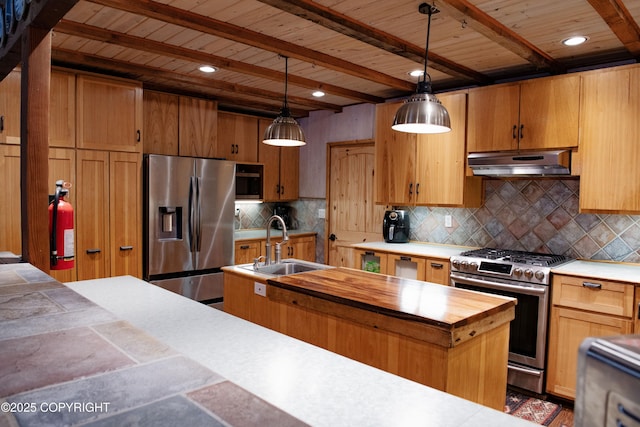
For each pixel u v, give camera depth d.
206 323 1.58
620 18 2.34
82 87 3.54
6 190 3.18
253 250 4.90
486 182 4.02
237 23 2.72
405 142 4.18
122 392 0.67
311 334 2.34
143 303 1.86
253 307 2.77
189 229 4.19
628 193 2.96
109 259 3.72
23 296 1.21
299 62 3.53
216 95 4.62
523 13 2.48
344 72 3.57
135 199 3.87
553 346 3.01
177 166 4.09
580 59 3.33
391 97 4.77
